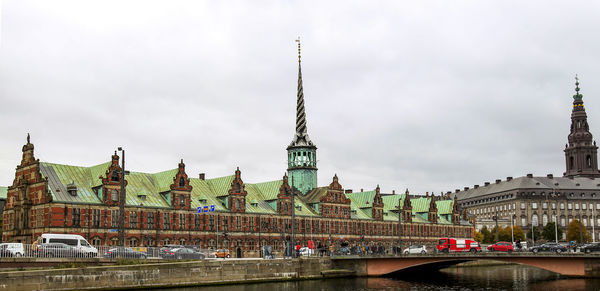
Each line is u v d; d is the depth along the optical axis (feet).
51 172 341.62
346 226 506.48
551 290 277.23
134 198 360.89
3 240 356.38
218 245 395.34
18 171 353.51
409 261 341.41
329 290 268.41
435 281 330.13
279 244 438.40
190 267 255.09
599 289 277.23
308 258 318.45
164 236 365.20
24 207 336.29
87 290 219.82
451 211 655.76
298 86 533.55
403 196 601.21
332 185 500.33
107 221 341.00
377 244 535.60
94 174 361.30
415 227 590.55
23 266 216.74
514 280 337.72
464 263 479.41
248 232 417.08
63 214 323.37
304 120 526.16
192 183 414.41
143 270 238.27
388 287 290.15
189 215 380.78
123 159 259.39
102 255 248.73
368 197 555.28
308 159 517.14
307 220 468.75
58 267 222.48
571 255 315.58
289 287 275.18
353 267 344.28
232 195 411.13
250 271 282.36
